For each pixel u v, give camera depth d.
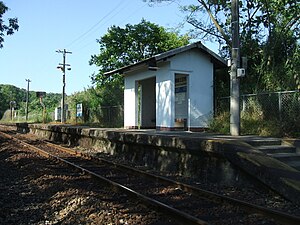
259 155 8.82
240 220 6.50
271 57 18.89
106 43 32.72
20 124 38.28
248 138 11.78
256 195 8.22
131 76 21.92
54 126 24.77
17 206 7.54
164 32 33.00
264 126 14.75
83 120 36.28
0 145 20.73
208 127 17.98
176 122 18.86
